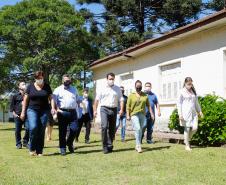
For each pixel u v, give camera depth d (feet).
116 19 119.75
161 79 64.54
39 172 28.40
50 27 88.02
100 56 99.45
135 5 116.57
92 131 70.13
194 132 38.01
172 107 61.00
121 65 77.61
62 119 37.14
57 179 25.94
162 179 25.45
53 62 92.12
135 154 36.14
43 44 90.22
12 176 27.04
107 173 27.68
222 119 40.40
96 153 37.68
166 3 112.68
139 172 27.78
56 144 46.80
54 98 37.06
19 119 43.11
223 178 25.38
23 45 90.33
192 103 37.81
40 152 37.09
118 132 64.03
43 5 92.43
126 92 76.38
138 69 71.36
